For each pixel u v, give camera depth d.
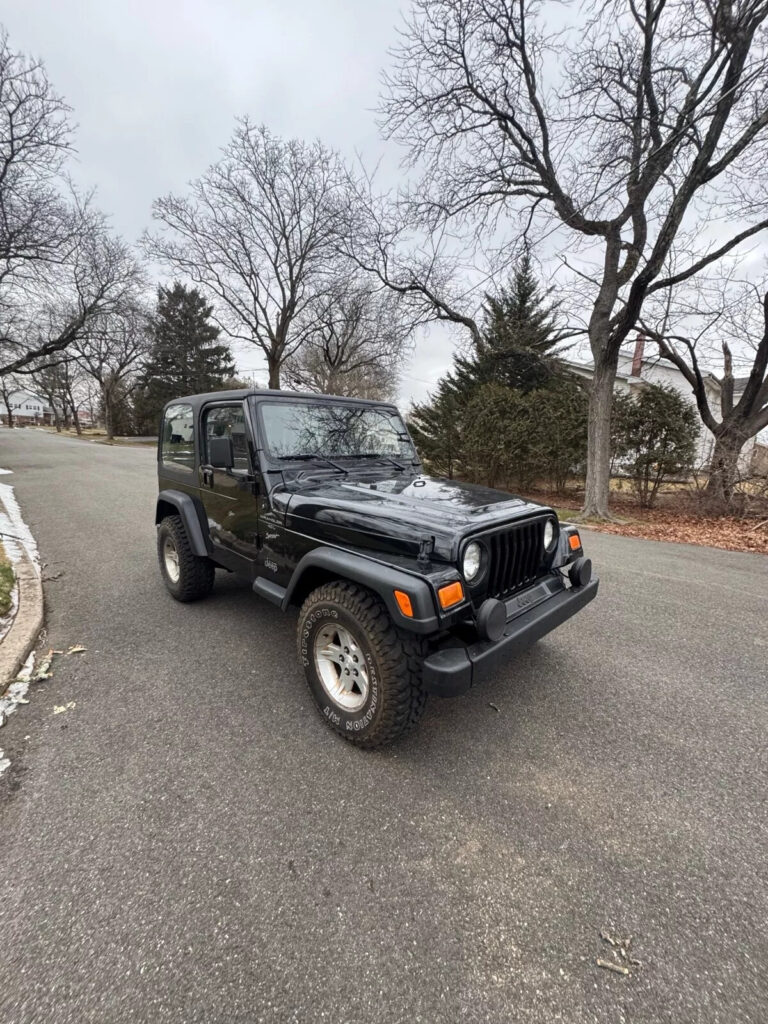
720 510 10.00
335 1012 1.37
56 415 58.09
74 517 8.45
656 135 8.41
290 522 2.95
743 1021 1.36
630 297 8.55
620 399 11.58
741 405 10.86
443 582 2.20
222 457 3.12
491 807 2.15
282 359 22.48
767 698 3.07
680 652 3.69
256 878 1.79
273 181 19.12
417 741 2.60
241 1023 1.34
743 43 6.43
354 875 1.81
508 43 8.64
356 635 2.42
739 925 1.64
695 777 2.36
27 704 2.88
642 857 1.91
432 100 9.59
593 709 2.92
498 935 1.60
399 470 3.88
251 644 3.69
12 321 20.58
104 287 22.81
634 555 6.78
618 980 1.47
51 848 1.89
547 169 9.55
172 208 19.39
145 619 4.14
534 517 2.81
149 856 1.87
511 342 13.69
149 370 44.53
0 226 16.44
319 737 2.62
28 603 4.18
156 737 2.60
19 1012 1.35
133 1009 1.37
